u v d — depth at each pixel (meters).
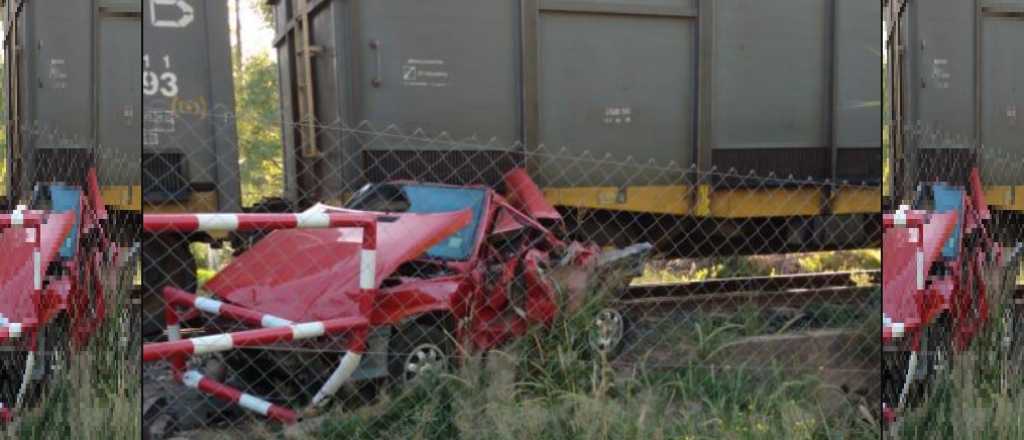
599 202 8.29
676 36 8.58
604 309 6.15
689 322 6.89
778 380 5.50
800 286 9.16
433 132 7.72
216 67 7.47
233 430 4.95
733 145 8.85
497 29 7.88
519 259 5.67
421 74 7.67
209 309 5.02
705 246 9.24
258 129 8.78
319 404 4.64
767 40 8.94
